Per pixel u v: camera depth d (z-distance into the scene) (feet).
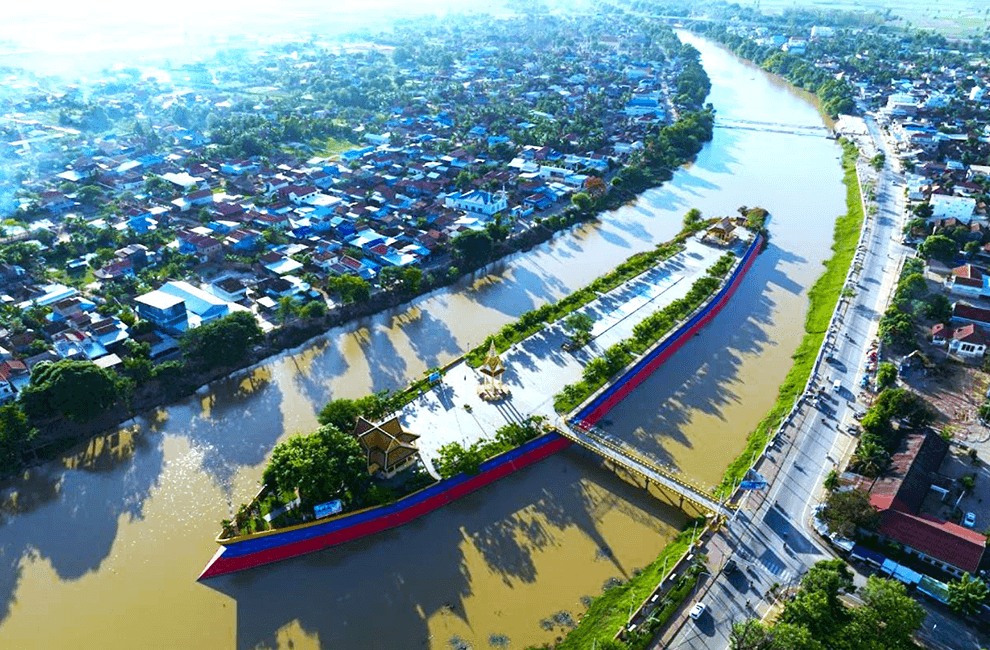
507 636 326.65
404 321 603.67
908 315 569.23
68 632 330.95
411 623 334.44
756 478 406.41
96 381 451.94
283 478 374.02
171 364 504.43
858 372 511.81
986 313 567.18
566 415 456.45
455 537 383.24
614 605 338.75
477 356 526.57
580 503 407.64
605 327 569.23
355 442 400.26
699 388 511.81
